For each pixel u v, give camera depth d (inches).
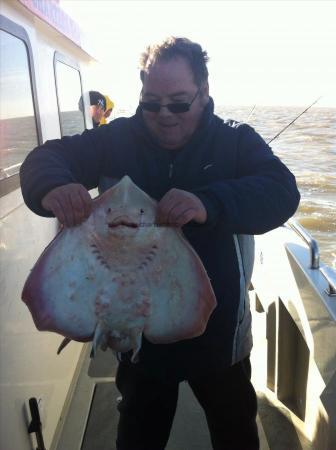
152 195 65.5
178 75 57.0
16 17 81.2
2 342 64.7
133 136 66.3
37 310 53.1
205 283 53.6
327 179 213.2
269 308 110.4
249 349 70.6
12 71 77.7
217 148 64.2
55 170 57.1
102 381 117.1
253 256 70.8
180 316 55.9
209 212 53.5
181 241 53.3
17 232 74.5
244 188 56.4
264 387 114.4
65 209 51.4
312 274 84.1
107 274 54.4
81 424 102.4
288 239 104.3
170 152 65.5
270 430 99.3
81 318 55.1
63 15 117.6
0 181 67.7
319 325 78.5
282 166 62.7
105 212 51.6
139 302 55.6
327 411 75.3
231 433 71.7
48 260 52.4
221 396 69.8
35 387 78.4
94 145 67.2
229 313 65.3
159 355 65.7
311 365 90.0
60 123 114.8
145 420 70.9
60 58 121.9
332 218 189.0
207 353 65.6
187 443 99.0
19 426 69.2
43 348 85.7
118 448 71.7
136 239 52.5
